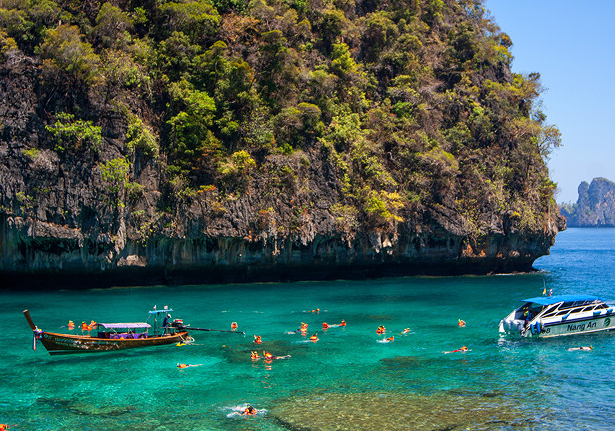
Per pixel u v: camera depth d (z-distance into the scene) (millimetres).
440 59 103188
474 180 90188
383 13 101062
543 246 95438
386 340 42531
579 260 122125
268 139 76875
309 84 83438
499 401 30109
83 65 66938
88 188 66125
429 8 108250
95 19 75062
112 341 38969
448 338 43219
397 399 30359
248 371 35000
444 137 92938
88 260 67438
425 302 59719
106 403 29688
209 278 75125
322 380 33344
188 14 77125
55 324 46781
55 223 65188
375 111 88812
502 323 45094
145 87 73188
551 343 41594
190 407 29188
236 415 28188
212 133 74500
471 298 62594
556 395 31016
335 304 58250
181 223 71125
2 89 65438
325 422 27359
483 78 102750
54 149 65750
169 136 73250
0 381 32906
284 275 79062
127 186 68312
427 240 86500
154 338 40531
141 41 76125
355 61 95875
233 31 81062
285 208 76188
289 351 39531
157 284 73062
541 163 97750
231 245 74375
